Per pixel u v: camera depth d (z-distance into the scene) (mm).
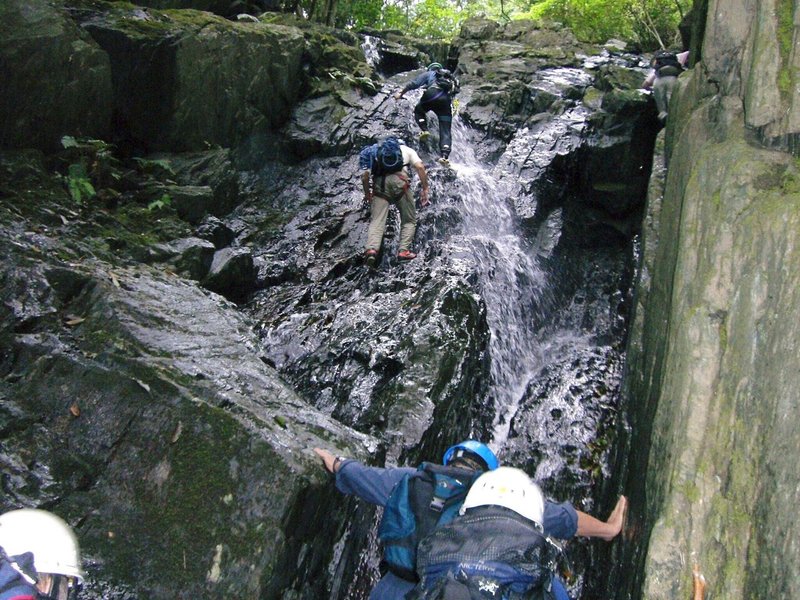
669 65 9000
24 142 6652
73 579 1955
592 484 6020
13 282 4715
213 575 3404
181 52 7895
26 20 6523
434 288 6578
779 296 2920
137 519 3607
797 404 2631
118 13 7922
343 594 4250
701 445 3207
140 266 5703
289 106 9609
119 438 3881
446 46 13656
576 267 8805
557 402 6801
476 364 6312
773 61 3580
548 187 9375
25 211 5926
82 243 5629
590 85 11109
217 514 3557
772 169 3484
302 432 4043
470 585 2268
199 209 7512
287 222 8312
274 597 3488
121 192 7207
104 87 7141
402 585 2914
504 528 2404
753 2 4340
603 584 5016
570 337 8156
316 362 6059
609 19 16031
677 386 3494
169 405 3910
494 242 8203
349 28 16297
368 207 8453
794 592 2410
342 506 4062
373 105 10094
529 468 6207
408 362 5785
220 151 8281
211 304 5188
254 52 8844
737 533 2857
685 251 3873
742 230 3338
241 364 4512
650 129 9266
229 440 3742
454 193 8734
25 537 1899
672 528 3111
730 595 2785
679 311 3783
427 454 5293
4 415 3971
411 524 2889
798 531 2467
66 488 3738
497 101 10906
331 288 7355
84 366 4148
